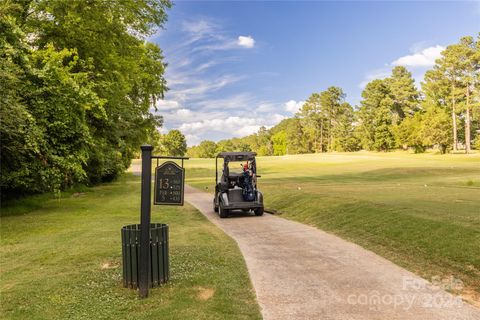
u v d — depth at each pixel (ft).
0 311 17.48
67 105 52.13
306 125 446.60
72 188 89.92
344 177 112.47
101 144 76.74
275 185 83.66
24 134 46.34
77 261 25.80
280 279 21.62
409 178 103.50
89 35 63.00
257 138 572.51
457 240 25.55
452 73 255.70
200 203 65.77
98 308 17.61
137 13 68.80
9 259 27.43
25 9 58.65
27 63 49.08
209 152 561.02
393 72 345.51
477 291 18.95
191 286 20.33
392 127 311.27
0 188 57.67
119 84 69.36
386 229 31.40
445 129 246.27
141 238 19.07
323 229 37.27
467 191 56.39
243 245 30.66
